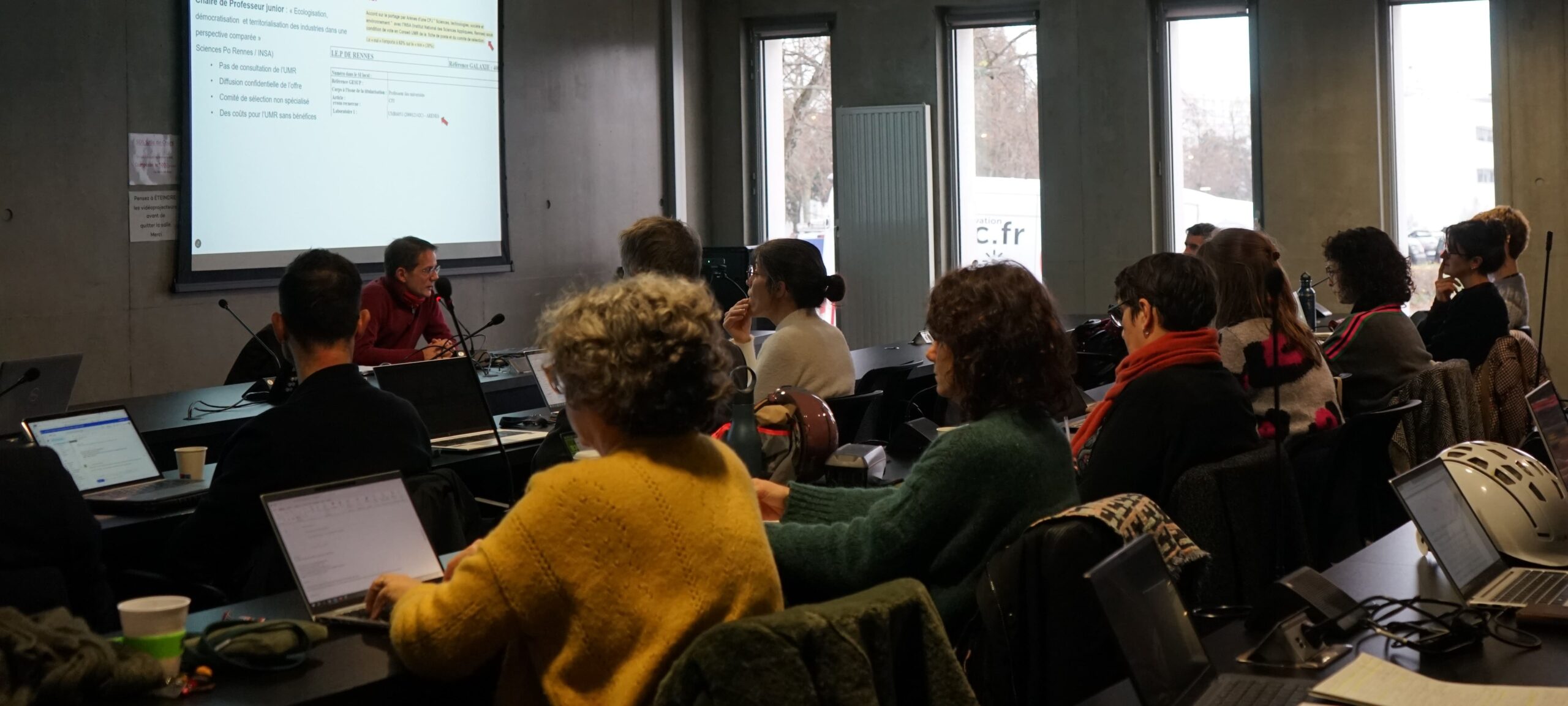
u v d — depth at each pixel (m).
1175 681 1.48
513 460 3.53
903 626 1.45
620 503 1.45
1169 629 1.52
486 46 7.52
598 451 1.58
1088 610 1.79
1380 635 1.81
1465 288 4.55
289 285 2.55
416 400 3.60
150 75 5.82
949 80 9.38
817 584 1.98
